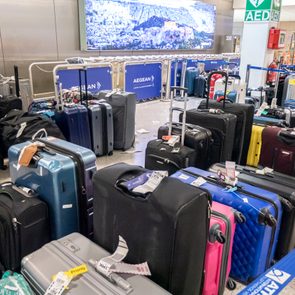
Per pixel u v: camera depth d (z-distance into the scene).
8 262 1.64
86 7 7.33
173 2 9.90
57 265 1.31
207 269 1.55
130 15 8.49
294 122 3.44
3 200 1.70
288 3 12.43
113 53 8.43
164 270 1.28
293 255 1.26
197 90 8.73
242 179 2.11
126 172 1.51
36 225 1.69
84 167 1.77
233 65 9.83
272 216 1.68
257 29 5.80
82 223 1.84
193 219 1.27
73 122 3.47
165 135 2.80
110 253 1.42
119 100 3.91
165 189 1.31
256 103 4.74
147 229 1.30
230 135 2.94
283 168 2.83
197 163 2.69
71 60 5.54
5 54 6.24
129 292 1.16
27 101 4.61
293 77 4.71
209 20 11.80
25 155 1.79
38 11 6.59
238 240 1.80
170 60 7.91
